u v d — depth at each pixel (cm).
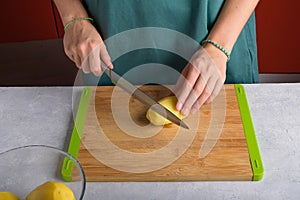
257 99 100
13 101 103
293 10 163
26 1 173
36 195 66
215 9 104
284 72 179
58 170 73
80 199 65
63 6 108
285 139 90
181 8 103
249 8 102
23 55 189
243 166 83
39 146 72
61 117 98
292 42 170
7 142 93
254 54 117
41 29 182
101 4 106
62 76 190
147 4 103
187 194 80
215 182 83
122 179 83
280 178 82
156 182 83
